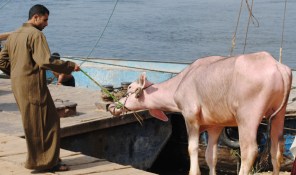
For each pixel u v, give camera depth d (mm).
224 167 12945
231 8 62719
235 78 7234
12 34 8195
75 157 9414
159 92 8562
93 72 19109
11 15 62031
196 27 49219
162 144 13070
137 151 12625
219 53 37500
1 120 12266
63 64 7992
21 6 70438
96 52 40719
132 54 39219
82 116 12305
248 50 37656
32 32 8008
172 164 14000
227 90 7344
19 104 8141
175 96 8125
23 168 8781
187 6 67062
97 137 11898
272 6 61406
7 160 9203
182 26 50281
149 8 65812
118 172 8578
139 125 12609
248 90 7121
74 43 45000
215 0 74188
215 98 7512
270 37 42156
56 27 53469
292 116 12008
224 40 42031
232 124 7680
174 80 8453
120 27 51812
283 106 7223
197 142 7934
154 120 12852
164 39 44156
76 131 11406
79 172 8555
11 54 8164
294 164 8094
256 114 7117
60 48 43031
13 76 8102
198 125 7910
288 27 46438
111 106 9195
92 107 13352
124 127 12359
